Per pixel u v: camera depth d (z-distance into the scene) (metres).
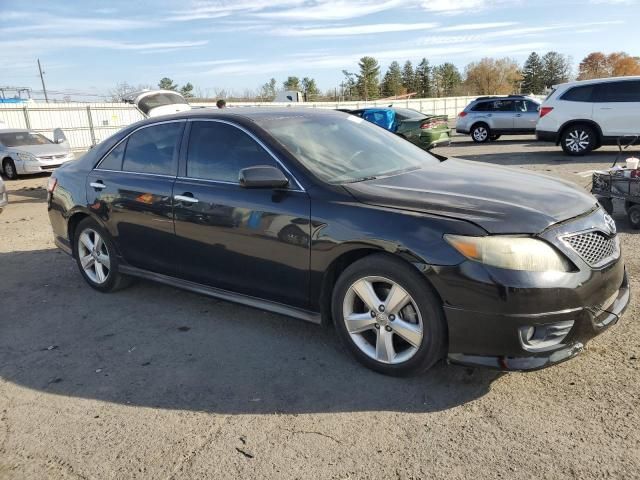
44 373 3.61
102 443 2.82
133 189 4.49
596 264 2.99
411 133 15.52
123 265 4.83
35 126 25.61
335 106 38.94
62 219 5.25
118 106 28.61
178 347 3.88
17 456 2.75
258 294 3.84
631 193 6.19
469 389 3.10
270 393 3.20
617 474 2.37
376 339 3.29
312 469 2.53
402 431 2.77
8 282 5.61
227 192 3.85
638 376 3.10
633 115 12.15
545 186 3.47
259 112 4.26
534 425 2.74
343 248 3.24
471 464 2.49
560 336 2.89
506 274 2.78
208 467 2.58
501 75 95.38
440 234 2.92
